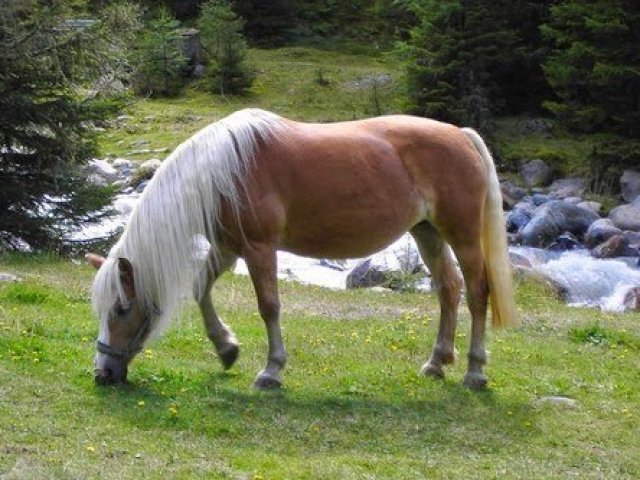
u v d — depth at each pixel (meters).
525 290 15.66
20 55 16.20
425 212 8.57
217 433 7.13
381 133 8.49
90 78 17.16
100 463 6.39
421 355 9.88
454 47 32.12
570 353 10.46
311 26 46.34
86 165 18.47
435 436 7.41
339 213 8.21
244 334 10.33
